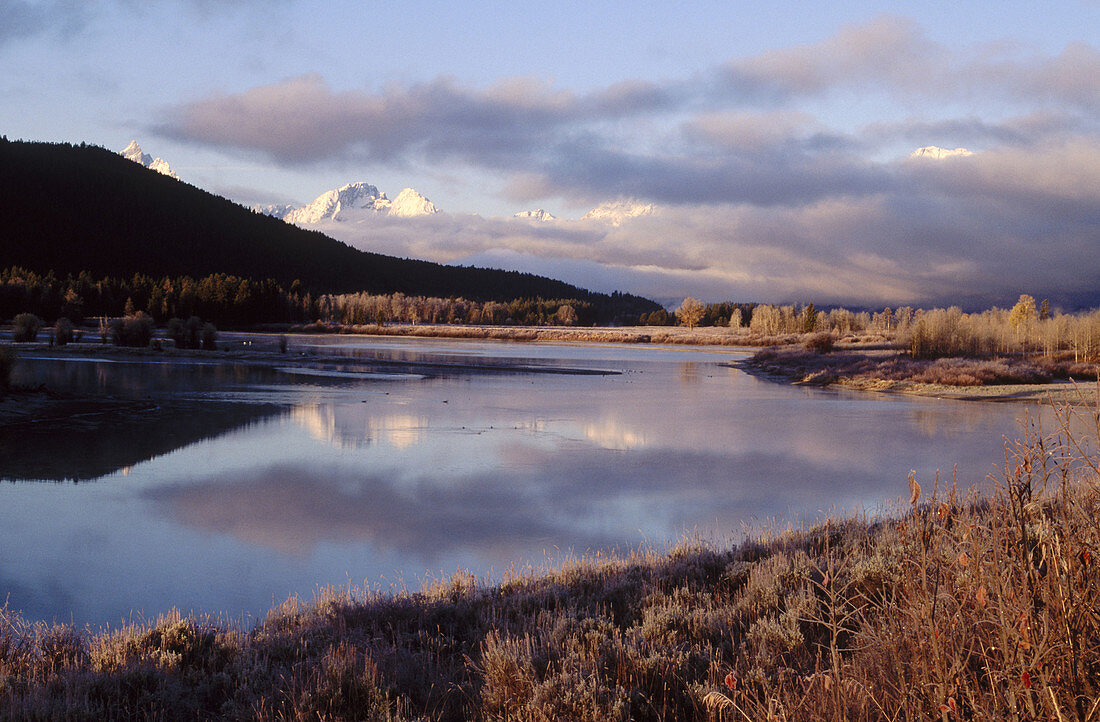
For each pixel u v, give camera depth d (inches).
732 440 940.6
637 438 952.9
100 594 378.9
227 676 206.5
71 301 5022.1
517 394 1526.8
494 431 1000.9
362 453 819.4
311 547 467.8
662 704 172.1
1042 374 1857.8
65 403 1156.5
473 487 652.7
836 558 299.6
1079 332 2588.6
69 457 760.3
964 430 1038.4
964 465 755.4
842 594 228.7
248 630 301.6
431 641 235.6
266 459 775.1
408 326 6560.0
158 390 1417.3
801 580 265.6
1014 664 106.6
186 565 428.8
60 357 2219.5
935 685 111.7
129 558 441.4
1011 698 101.3
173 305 5565.9
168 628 257.4
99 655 240.8
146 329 2778.1
